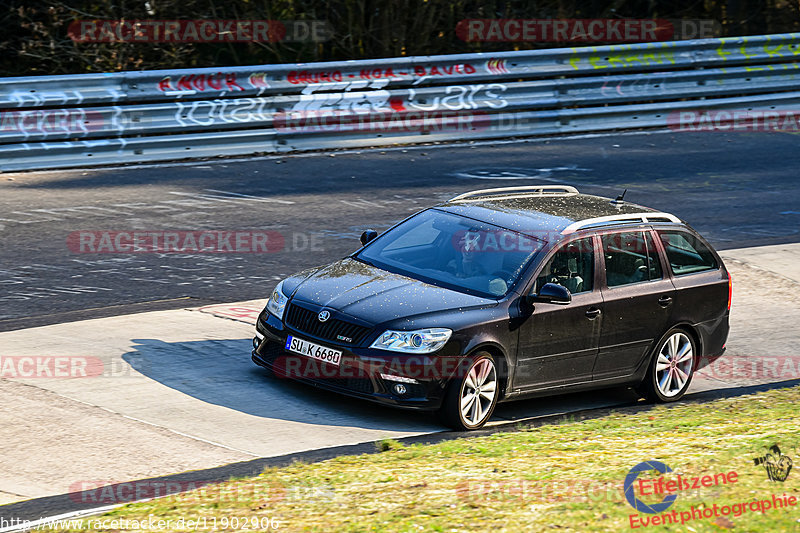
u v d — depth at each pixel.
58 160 58.34
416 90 69.94
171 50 75.19
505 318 29.42
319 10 81.94
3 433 25.16
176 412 27.70
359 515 19.91
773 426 27.56
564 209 33.88
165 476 23.27
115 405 27.75
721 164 69.38
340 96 67.31
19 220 47.66
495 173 62.81
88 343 32.91
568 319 30.72
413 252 32.34
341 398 30.59
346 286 30.55
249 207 52.91
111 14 73.00
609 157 69.25
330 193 56.56
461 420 28.86
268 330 30.33
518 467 23.47
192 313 37.19
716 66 81.75
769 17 97.25
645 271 33.09
